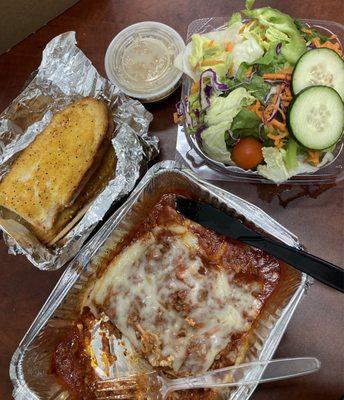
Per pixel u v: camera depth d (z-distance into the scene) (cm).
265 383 29
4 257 32
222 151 30
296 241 27
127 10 35
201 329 27
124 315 28
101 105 32
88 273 29
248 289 28
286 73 29
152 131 33
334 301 29
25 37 35
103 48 35
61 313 29
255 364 26
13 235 30
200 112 30
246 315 28
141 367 29
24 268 32
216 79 30
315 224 31
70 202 31
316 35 30
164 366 28
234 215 28
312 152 29
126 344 29
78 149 31
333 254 30
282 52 29
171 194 30
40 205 31
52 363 30
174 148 32
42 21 35
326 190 31
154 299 28
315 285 30
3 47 35
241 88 29
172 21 34
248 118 29
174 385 28
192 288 28
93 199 32
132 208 29
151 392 28
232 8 34
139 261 29
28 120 34
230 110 29
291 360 26
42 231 31
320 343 29
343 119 28
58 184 31
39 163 31
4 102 35
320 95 28
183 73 32
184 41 34
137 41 33
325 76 28
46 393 28
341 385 28
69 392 29
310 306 29
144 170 32
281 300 27
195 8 34
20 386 27
